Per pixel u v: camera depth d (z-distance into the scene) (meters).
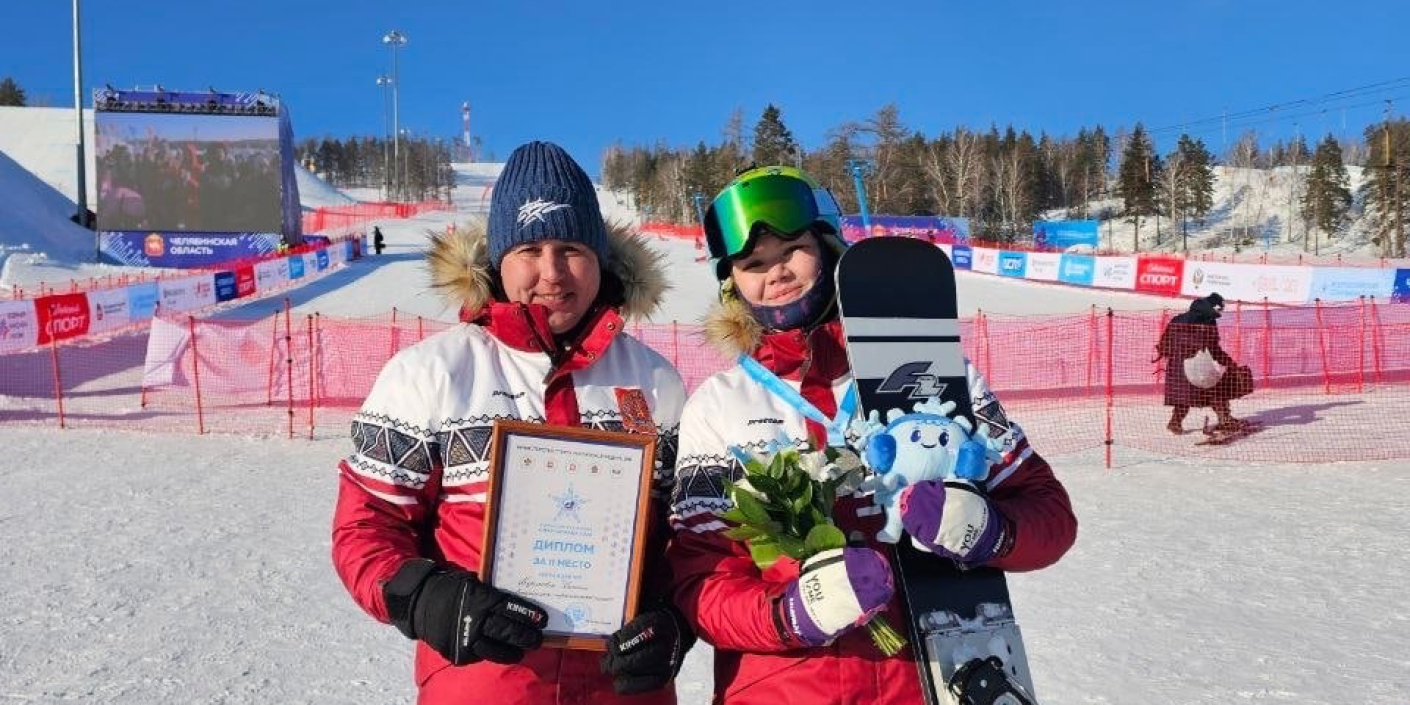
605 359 2.07
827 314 2.02
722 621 1.72
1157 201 71.50
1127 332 14.73
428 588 1.68
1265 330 13.88
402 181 118.25
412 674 3.99
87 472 8.59
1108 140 85.50
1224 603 4.81
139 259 36.84
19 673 3.97
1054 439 10.23
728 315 2.07
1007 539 1.65
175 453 9.62
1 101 95.69
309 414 12.02
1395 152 53.69
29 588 5.15
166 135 36.94
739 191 1.99
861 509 1.79
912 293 1.92
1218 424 9.80
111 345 16.73
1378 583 5.07
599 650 1.77
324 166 136.25
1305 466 8.41
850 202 67.81
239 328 13.38
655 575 2.01
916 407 1.77
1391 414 10.62
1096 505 7.20
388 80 90.19
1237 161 88.62
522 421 1.88
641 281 2.18
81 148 37.69
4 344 14.99
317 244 39.94
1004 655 1.73
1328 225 63.81
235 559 5.78
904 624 1.79
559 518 1.77
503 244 2.00
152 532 6.45
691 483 1.88
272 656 4.18
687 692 3.93
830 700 1.73
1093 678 3.88
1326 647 4.16
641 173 101.06
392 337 13.21
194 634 4.46
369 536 1.81
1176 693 3.71
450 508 1.89
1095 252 52.31
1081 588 5.13
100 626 4.56
